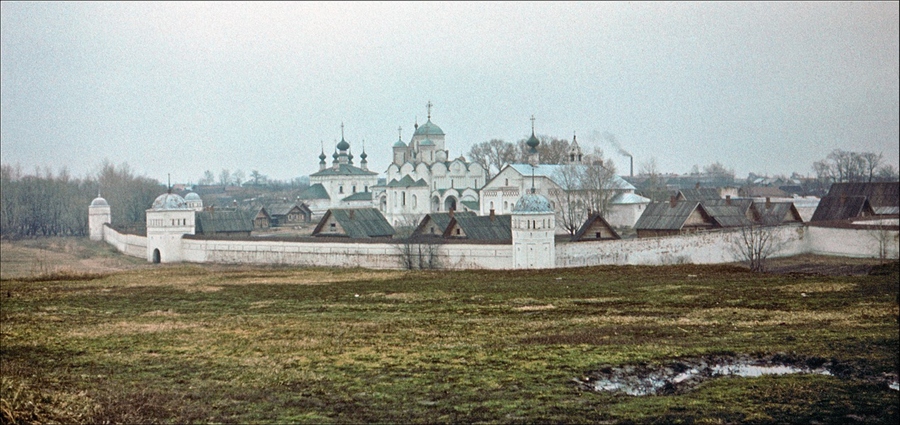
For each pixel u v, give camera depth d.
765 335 39.19
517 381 31.73
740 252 90.12
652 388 31.27
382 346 38.25
